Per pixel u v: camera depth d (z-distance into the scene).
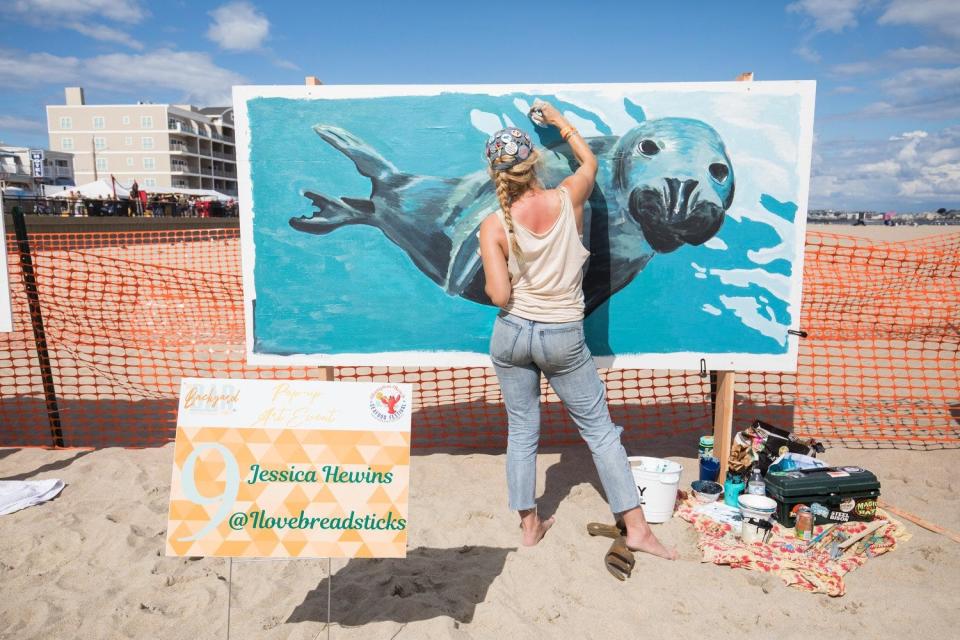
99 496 3.98
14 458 4.59
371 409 2.48
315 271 3.89
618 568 3.05
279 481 2.44
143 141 87.56
